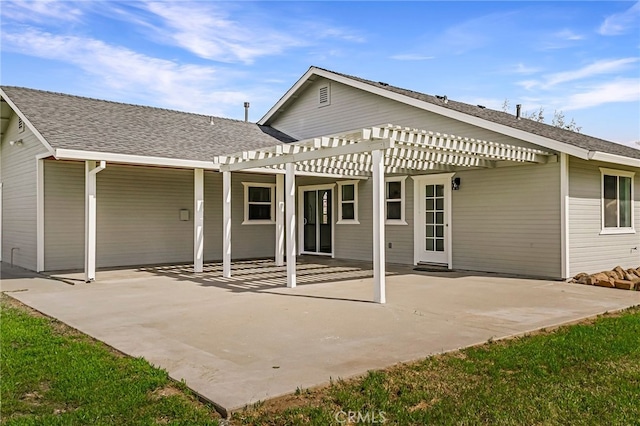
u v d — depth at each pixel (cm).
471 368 437
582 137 1384
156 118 1427
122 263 1285
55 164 1172
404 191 1345
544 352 484
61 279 1040
